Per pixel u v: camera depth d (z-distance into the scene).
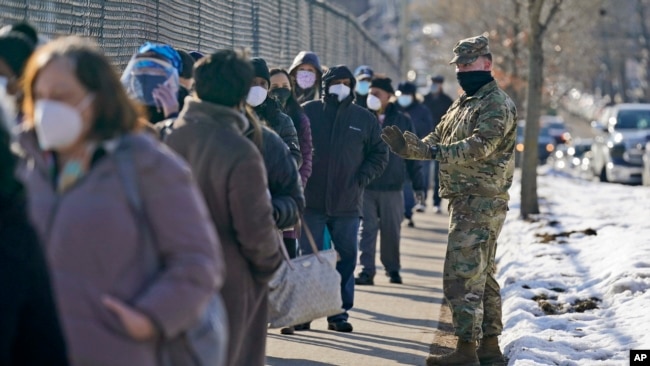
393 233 23.48
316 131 18.25
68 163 7.36
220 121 9.87
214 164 9.72
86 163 7.33
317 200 18.11
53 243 7.25
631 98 147.50
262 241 9.82
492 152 14.47
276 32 29.53
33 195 7.43
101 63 7.28
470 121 14.59
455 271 14.70
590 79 125.94
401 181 23.31
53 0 13.58
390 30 188.00
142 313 7.10
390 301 21.38
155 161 7.34
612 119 57.91
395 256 23.62
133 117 7.46
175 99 10.78
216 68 9.84
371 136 18.38
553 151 85.56
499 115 14.34
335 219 18.20
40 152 7.54
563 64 73.00
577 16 66.19
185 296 7.18
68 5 14.07
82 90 7.20
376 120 18.42
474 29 80.12
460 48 14.59
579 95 170.25
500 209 14.82
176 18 19.44
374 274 23.41
